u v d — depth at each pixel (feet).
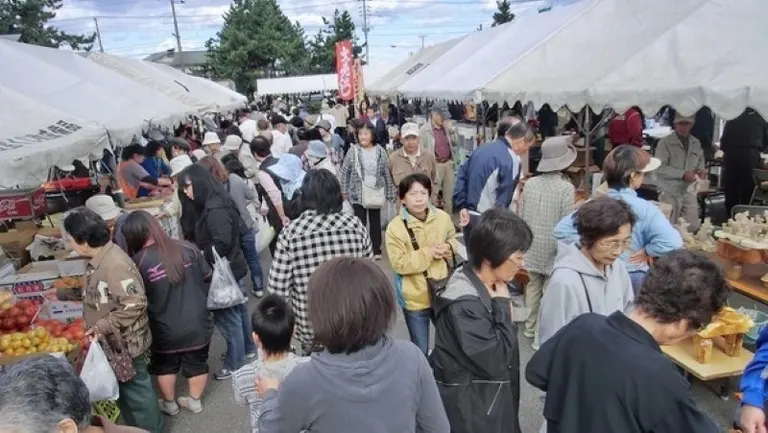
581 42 23.22
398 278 11.76
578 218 8.06
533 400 13.11
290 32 168.96
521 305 16.47
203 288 13.11
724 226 14.66
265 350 8.93
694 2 18.92
